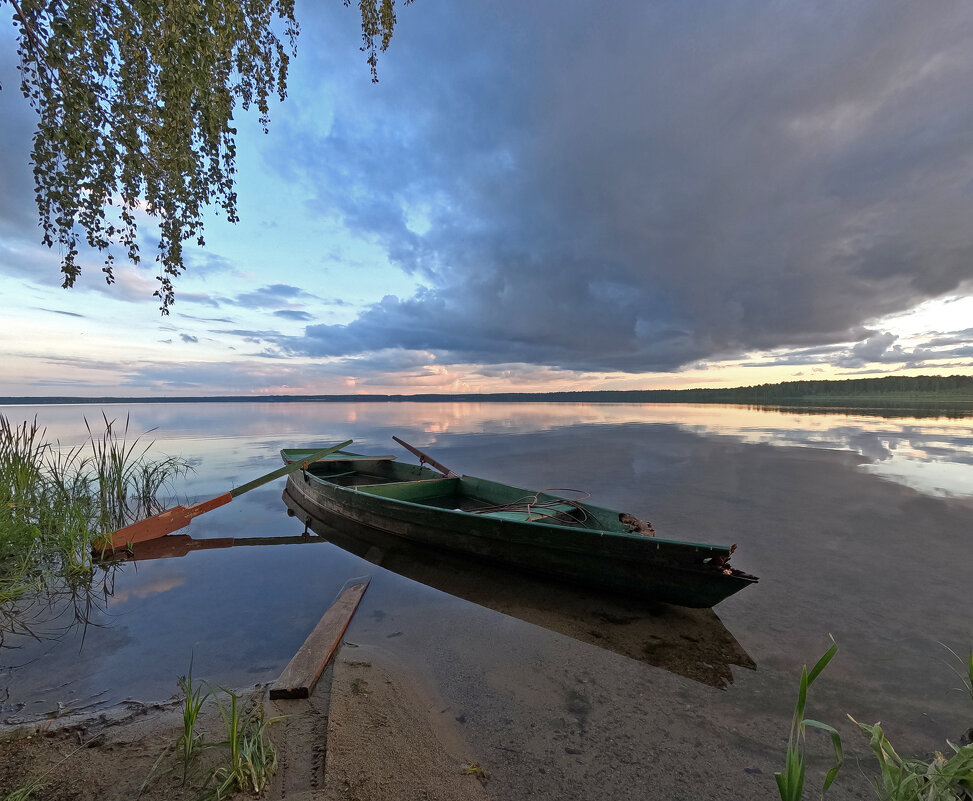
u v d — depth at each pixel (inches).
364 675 132.8
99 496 335.9
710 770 100.0
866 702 125.0
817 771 100.0
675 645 156.0
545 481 445.4
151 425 1214.9
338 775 91.0
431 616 178.1
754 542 258.7
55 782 88.3
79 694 125.4
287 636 161.3
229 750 96.7
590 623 172.1
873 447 642.8
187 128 128.6
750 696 127.7
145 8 112.2
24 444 277.4
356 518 283.6
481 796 90.9
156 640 157.8
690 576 166.9
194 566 235.8
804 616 175.6
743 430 955.3
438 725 113.5
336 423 1330.0
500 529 211.0
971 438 740.7
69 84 116.3
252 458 606.2
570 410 2155.5
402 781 91.6
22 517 232.8
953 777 71.4
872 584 203.0
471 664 143.9
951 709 121.8
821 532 275.3
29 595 196.9
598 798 91.6
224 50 132.7
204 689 127.2
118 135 126.6
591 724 115.5
